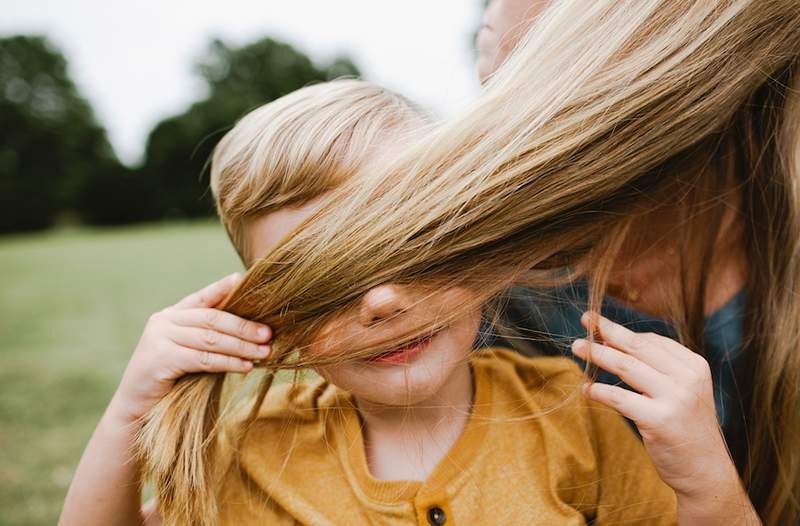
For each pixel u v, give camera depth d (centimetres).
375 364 73
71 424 265
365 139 78
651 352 73
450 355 76
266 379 83
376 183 72
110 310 575
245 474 88
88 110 3094
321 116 80
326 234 71
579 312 97
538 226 72
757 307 95
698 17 71
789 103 85
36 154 2895
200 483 76
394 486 82
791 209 90
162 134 2773
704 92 71
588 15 75
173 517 76
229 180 82
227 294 83
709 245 94
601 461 91
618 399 73
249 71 2920
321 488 85
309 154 76
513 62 78
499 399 90
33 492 201
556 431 89
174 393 77
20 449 236
